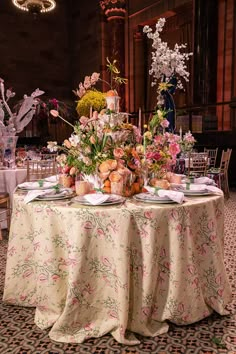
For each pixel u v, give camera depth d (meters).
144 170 2.17
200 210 1.90
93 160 2.07
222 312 2.02
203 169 5.42
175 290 1.81
